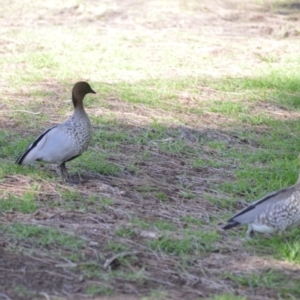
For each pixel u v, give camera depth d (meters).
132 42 24.88
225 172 13.70
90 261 9.83
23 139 14.69
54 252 10.09
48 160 12.45
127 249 10.21
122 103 17.69
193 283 9.44
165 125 16.20
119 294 9.06
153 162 14.03
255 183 13.07
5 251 10.05
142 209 11.77
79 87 12.41
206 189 12.80
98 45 24.23
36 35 25.53
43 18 28.62
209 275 9.66
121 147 14.73
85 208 11.62
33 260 9.85
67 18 28.70
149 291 9.18
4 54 22.62
